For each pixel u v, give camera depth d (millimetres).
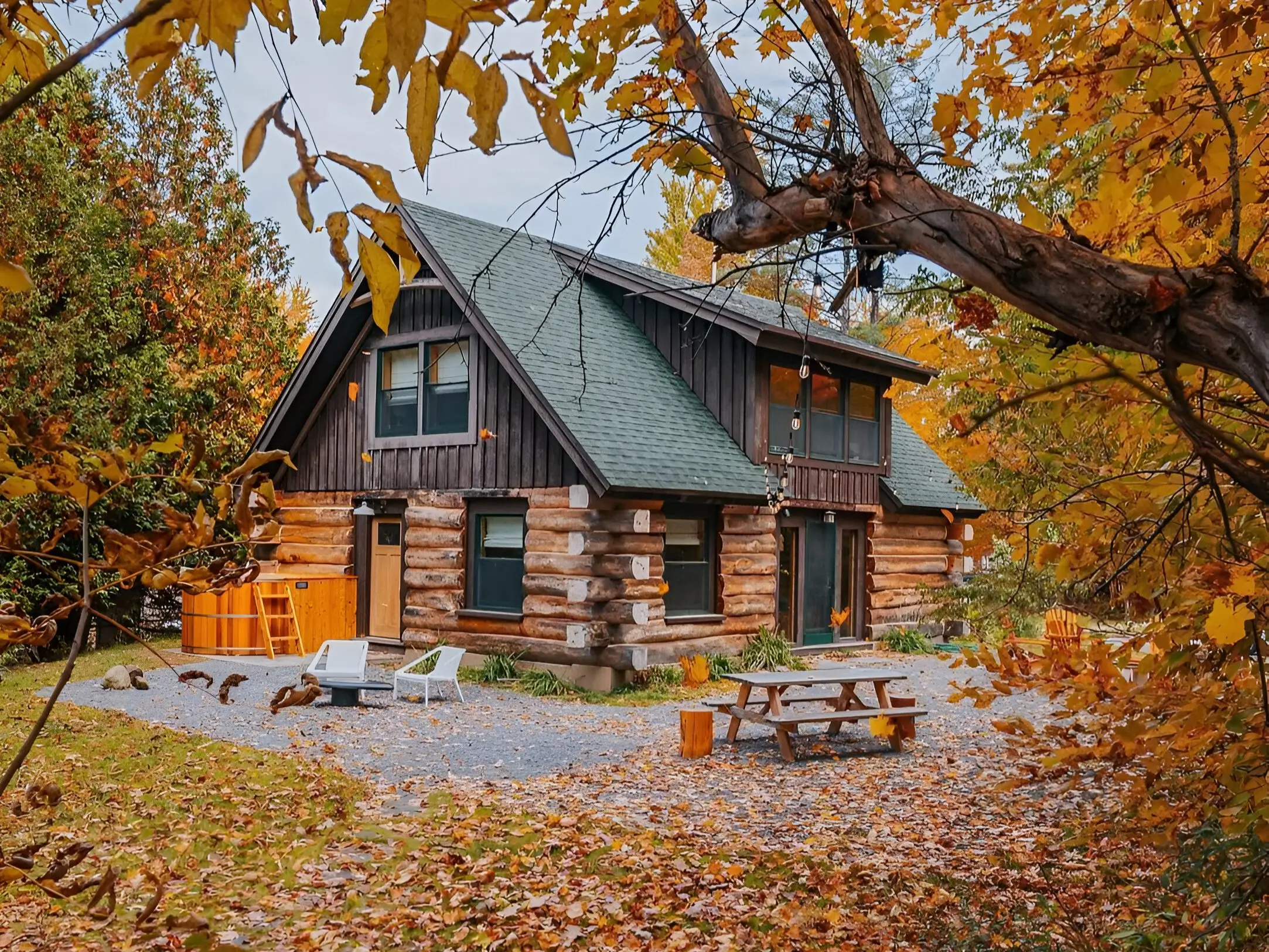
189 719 10977
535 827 7242
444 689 13750
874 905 5621
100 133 18094
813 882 6000
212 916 5309
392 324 16391
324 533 17266
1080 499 2928
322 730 10695
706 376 16516
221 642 15977
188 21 1059
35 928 4996
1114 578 2701
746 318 15000
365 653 12672
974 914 5289
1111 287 2145
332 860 6457
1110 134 2812
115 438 14859
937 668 15773
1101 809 7281
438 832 7098
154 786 7957
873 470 18547
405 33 981
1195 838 3227
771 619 16406
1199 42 2486
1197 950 3291
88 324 16125
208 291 18797
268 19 1087
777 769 9359
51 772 8156
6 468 1535
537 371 14109
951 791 8430
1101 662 2955
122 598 18062
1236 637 2244
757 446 15727
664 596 14781
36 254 15102
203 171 19547
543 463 14367
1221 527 2598
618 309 17812
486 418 15086
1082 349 2404
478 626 15016
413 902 5797
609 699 13211
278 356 20359
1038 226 2344
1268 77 2627
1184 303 2006
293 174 1121
